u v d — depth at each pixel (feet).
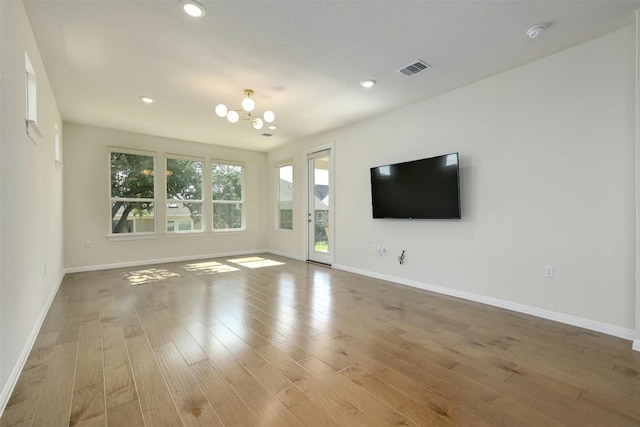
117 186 17.72
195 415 4.99
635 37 7.77
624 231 8.12
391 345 7.63
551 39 8.50
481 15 7.41
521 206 10.05
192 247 20.51
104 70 10.08
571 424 4.83
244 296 11.91
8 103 5.59
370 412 5.10
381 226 14.89
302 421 4.87
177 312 10.03
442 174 11.84
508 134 10.34
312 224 19.88
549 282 9.45
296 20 7.55
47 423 4.79
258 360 6.84
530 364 6.70
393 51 9.05
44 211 9.67
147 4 6.91
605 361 6.84
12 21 5.90
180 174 20.07
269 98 12.64
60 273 14.24
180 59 9.43
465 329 8.66
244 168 23.12
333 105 13.51
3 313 5.25
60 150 14.46
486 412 5.10
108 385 5.85
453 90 11.88
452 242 12.01
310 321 9.26
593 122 8.57
